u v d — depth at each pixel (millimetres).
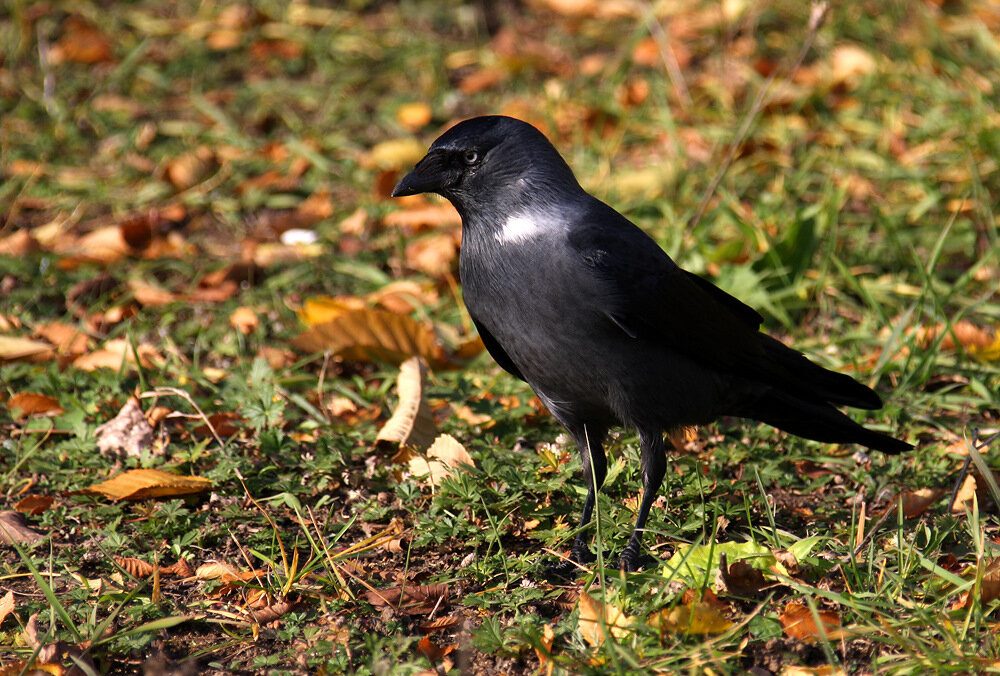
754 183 12375
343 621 5789
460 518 6641
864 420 8383
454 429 8109
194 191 12922
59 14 16844
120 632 5539
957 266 10773
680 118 13992
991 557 6008
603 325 6492
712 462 7691
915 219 11523
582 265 6438
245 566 6578
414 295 10219
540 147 6719
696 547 6043
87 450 7750
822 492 7461
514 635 5504
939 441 8109
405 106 14336
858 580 5707
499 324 6816
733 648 5375
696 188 12336
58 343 9727
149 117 14797
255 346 9867
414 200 12234
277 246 11570
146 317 10391
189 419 8320
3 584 6391
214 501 7277
